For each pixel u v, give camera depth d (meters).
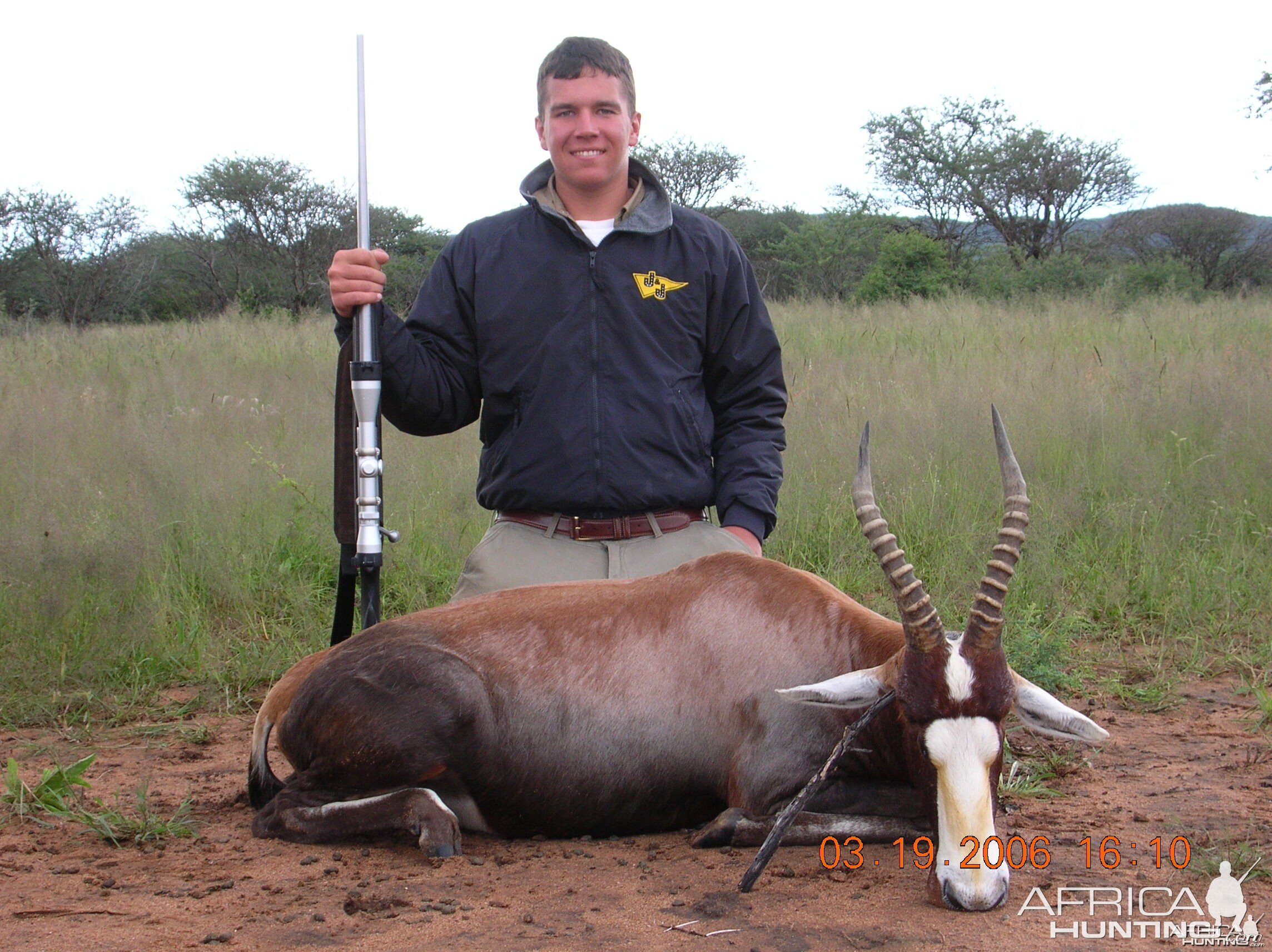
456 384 4.78
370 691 3.73
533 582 4.52
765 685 3.82
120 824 3.85
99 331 19.42
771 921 3.14
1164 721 5.21
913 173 36.28
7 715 5.36
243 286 30.80
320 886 3.40
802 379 11.56
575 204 4.68
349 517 4.35
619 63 4.62
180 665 6.03
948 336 15.27
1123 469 8.43
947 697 3.20
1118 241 38.38
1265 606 6.66
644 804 3.91
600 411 4.52
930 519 7.82
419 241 30.81
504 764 3.83
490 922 3.13
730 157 36.53
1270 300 20.31
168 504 7.61
